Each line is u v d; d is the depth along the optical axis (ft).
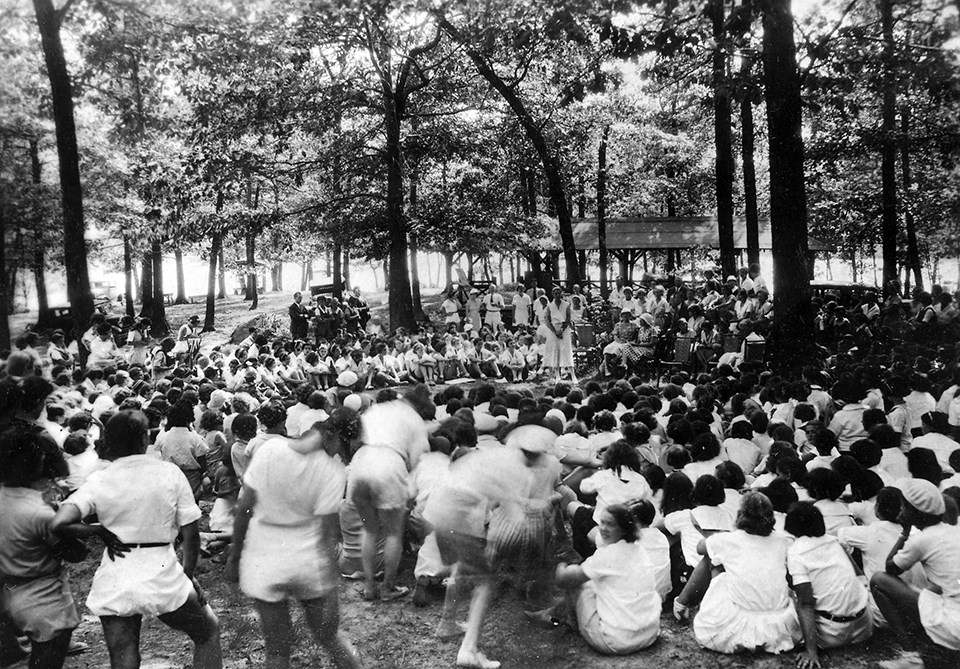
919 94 51.75
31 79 44.68
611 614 15.58
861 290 71.82
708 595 15.92
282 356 51.42
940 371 34.96
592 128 87.35
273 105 72.95
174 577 12.96
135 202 73.92
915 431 25.41
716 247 97.35
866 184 85.92
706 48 44.39
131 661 12.55
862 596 15.29
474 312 79.30
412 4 68.90
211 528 22.20
